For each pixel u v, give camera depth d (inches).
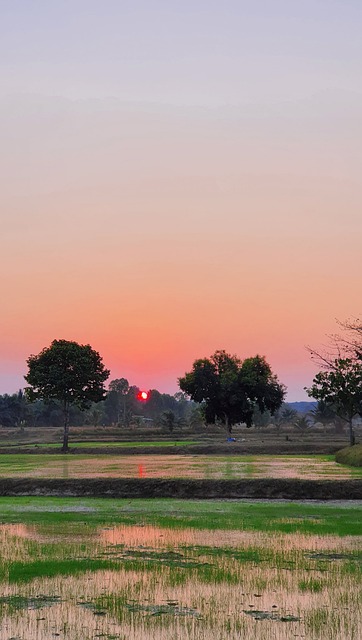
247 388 5059.1
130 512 1352.1
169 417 5910.4
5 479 1754.4
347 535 1047.0
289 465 2476.6
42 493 1695.4
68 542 997.2
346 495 1611.7
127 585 721.0
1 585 722.2
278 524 1167.0
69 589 705.0
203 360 5103.3
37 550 931.3
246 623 578.2
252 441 4394.7
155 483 1691.7
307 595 676.7
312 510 1366.9
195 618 595.8
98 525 1167.0
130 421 7780.5
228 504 1483.8
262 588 706.8
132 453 3531.0
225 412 5132.9
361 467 2332.7
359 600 656.4
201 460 2881.4
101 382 4261.8
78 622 583.8
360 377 3125.0
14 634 553.0
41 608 631.2
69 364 4151.1
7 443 4653.1
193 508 1409.9
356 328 3169.3
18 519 1251.8
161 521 1211.2
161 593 689.0
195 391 5064.0
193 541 999.6
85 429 6043.3
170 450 3543.3
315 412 6230.3
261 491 1637.6
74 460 2935.5
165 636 544.1
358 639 535.2
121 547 953.5
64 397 4116.6
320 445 3580.2
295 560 853.2
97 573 779.4
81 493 1686.8
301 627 565.6
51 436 5231.3
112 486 1696.6
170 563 834.8
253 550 924.6
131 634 550.3
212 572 782.5
